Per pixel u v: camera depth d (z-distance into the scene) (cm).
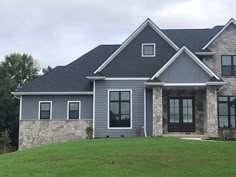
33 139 2966
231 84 3003
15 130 4519
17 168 1403
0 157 1783
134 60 2983
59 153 1683
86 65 3338
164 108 2942
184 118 2934
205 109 2902
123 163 1430
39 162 1502
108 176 1238
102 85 2941
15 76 5453
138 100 2922
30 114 3056
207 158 1520
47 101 3064
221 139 2614
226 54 3020
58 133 2953
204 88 2872
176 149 1739
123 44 2989
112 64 2969
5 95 4553
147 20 3016
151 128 2888
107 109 2916
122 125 2905
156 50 3011
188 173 1273
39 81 3156
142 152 1656
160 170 1320
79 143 2044
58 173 1294
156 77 2797
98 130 2902
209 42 3005
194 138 2641
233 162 1441
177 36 3341
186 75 2803
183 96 2952
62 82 3133
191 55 2808
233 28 3047
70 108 3053
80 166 1390
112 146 1853
